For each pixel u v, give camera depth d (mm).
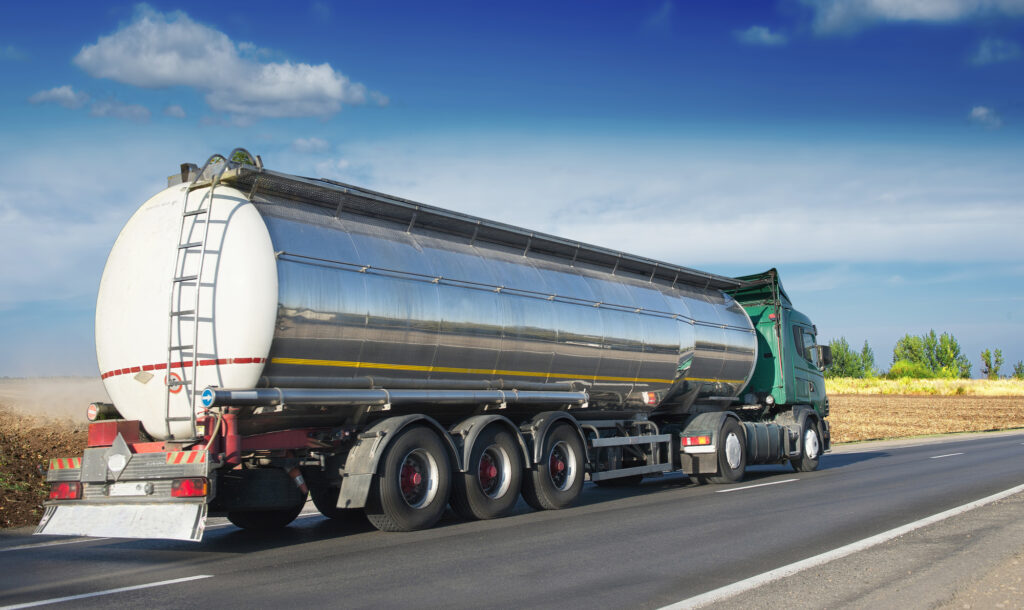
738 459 14938
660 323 14164
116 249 9172
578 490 11609
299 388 8656
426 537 8758
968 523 8992
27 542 9203
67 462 8484
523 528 9297
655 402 14117
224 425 8125
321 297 8766
